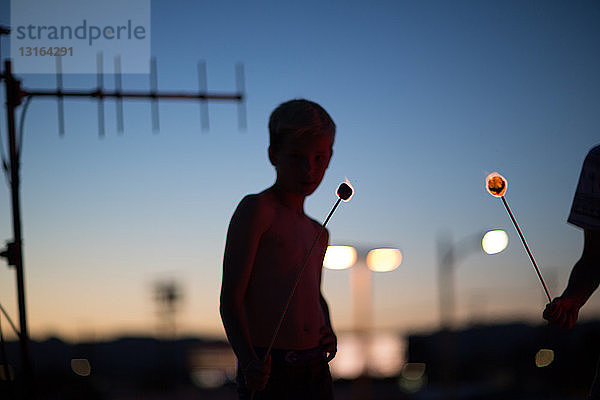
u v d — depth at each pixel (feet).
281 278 10.07
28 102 17.19
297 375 10.02
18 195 16.19
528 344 112.78
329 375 10.53
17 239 15.96
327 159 10.28
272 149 10.42
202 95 19.40
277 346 9.98
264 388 9.77
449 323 61.11
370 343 66.08
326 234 11.02
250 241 9.87
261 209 9.98
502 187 10.16
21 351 15.53
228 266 9.87
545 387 105.40
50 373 61.00
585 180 10.15
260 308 10.02
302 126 9.95
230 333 9.62
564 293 10.31
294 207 10.44
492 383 108.58
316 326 10.32
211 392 118.83
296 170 10.09
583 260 10.32
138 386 117.91
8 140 16.35
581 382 104.01
